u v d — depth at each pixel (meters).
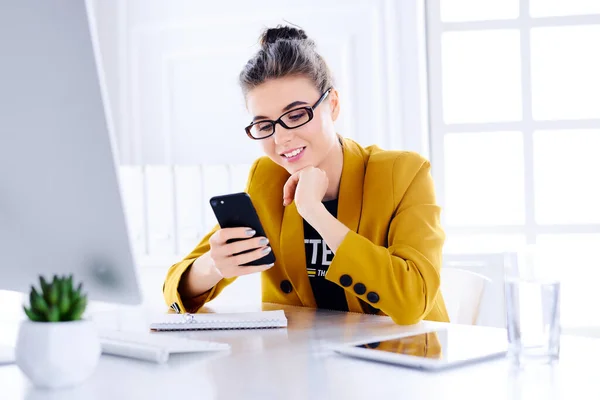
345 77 2.69
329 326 1.18
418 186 1.52
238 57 2.78
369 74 2.67
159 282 2.78
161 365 0.87
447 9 2.74
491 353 0.87
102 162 0.79
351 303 1.49
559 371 0.80
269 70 1.44
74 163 0.80
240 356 0.92
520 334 0.85
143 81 2.84
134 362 0.89
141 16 2.83
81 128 0.77
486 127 2.71
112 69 2.84
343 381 0.77
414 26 2.63
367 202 1.51
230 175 2.79
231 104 2.79
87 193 0.81
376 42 2.66
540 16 2.68
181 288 1.45
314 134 1.47
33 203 0.85
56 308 0.76
